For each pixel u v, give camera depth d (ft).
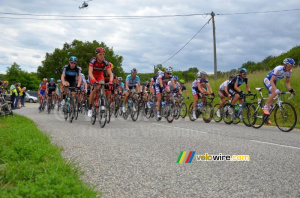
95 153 12.96
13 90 53.62
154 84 33.71
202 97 32.19
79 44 140.46
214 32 69.41
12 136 14.39
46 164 9.56
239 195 8.13
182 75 187.32
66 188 7.18
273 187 8.81
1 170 8.84
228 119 31.04
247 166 11.30
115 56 149.89
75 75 27.76
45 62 139.64
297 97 39.37
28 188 6.98
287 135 21.18
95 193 7.43
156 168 10.77
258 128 26.61
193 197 7.96
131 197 7.90
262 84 50.52
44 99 44.55
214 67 69.05
